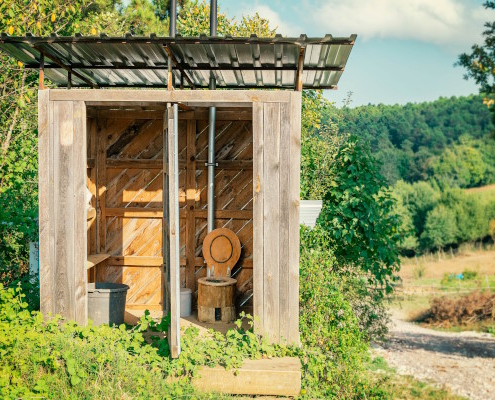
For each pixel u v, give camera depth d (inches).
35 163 445.1
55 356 255.6
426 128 2277.3
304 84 376.8
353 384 355.9
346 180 481.4
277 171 280.7
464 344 1021.8
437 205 2097.7
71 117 286.0
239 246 353.1
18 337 257.6
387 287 493.0
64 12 503.2
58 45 285.9
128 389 249.8
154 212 359.9
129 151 362.0
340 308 362.9
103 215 360.5
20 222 416.5
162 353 274.8
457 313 1266.0
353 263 498.3
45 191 288.0
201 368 263.3
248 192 361.4
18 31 456.1
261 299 282.8
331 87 377.4
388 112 2333.9
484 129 2217.0
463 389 695.1
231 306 335.0
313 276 351.6
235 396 263.4
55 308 288.8
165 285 298.2
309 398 277.9
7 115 517.0
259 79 371.6
